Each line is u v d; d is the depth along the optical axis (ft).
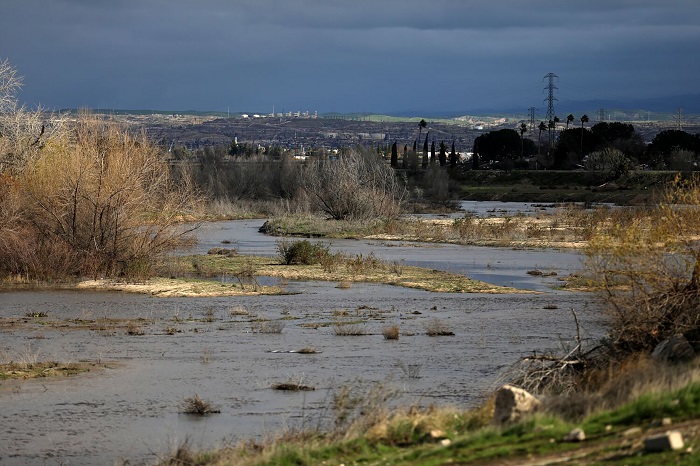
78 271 234.79
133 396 105.60
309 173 539.29
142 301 197.16
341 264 267.59
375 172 510.58
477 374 115.03
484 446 62.23
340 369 120.57
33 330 157.89
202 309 185.16
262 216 541.34
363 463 64.90
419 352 133.28
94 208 238.27
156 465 75.97
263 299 201.67
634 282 100.63
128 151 247.91
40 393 107.76
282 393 106.11
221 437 86.07
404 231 394.73
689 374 69.97
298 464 67.62
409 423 75.36
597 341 110.01
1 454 82.48
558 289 216.74
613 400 69.62
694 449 50.80
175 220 260.62
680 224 102.89
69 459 80.59
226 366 123.85
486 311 180.34
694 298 98.22
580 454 55.47
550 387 91.45
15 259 234.17
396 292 214.48
